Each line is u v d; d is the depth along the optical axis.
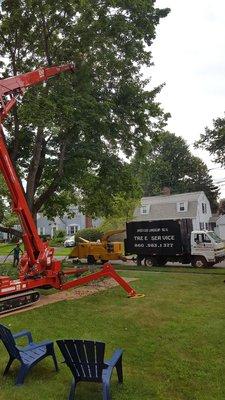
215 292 13.91
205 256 23.36
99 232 40.50
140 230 25.69
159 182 77.56
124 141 20.84
